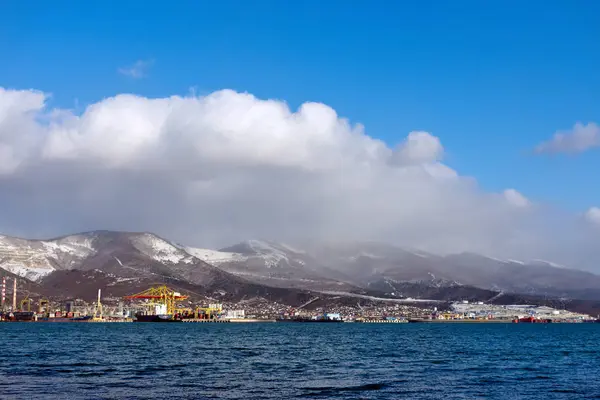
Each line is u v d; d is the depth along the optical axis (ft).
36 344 626.64
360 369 370.32
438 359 458.91
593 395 260.42
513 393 264.52
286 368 373.61
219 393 256.93
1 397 235.81
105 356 458.09
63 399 232.73
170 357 458.50
